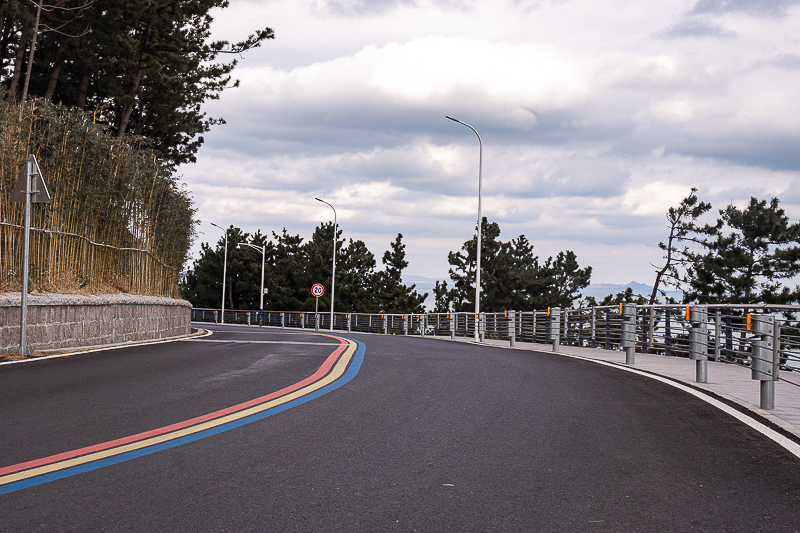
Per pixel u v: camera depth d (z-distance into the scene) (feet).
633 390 30.40
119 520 12.48
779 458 17.94
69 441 18.39
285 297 236.22
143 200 67.31
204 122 120.57
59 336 43.91
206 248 259.19
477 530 12.29
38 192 38.81
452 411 23.75
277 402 24.85
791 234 144.56
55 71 88.12
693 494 14.66
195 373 32.83
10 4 67.56
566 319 78.79
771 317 26.25
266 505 13.47
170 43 92.27
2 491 14.05
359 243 252.42
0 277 41.86
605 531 12.35
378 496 14.16
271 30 98.48
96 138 53.11
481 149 101.30
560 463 17.07
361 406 24.35
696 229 161.89
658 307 56.13
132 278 65.62
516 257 247.50
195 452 17.49
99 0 80.28
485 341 87.30
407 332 145.69
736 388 32.14
